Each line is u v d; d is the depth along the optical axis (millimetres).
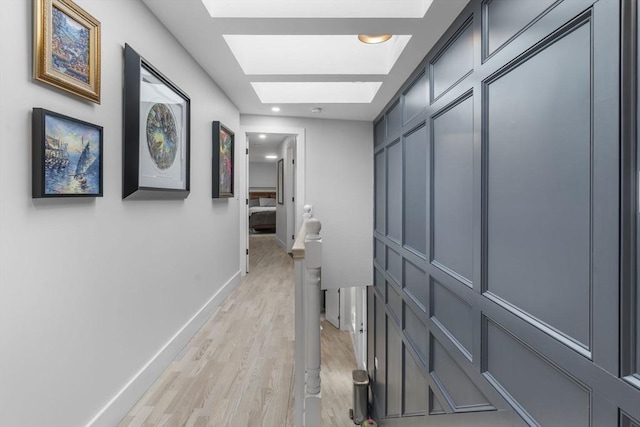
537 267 1252
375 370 4352
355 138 4520
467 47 1818
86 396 1334
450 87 2004
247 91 3240
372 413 4383
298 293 1351
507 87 1451
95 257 1382
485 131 1624
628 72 879
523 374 1337
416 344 2717
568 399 1101
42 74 1068
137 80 1615
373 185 4551
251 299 3426
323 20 1905
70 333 1243
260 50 2754
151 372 1868
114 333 1519
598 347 961
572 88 1083
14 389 1012
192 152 2449
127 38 1596
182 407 1723
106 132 1441
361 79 2895
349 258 4551
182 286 2299
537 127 1254
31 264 1070
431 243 2322
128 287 1630
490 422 1548
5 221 981
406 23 1959
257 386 1918
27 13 1042
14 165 1005
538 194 1248
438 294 2232
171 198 2094
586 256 1025
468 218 1801
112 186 1489
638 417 841
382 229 4055
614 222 910
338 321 6219
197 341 2455
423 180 2537
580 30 1049
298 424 1390
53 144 1123
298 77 2828
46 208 1126
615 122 907
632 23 872
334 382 4746
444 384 2129
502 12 1473
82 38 1252
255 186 11164
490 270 1590
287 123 4328
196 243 2553
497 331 1521
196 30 2027
